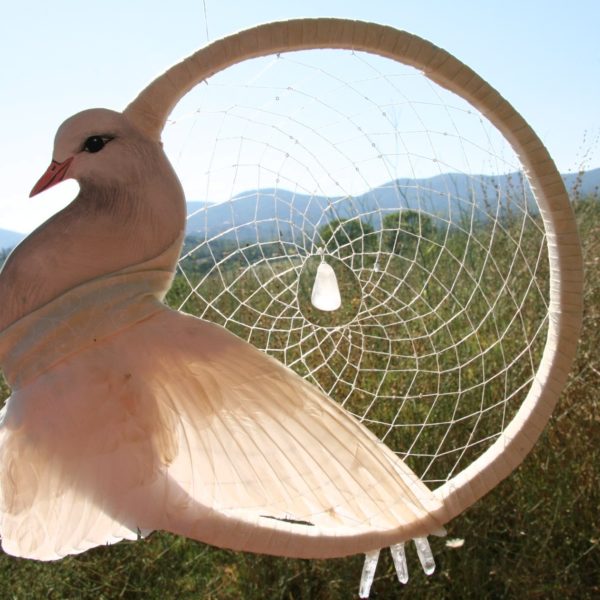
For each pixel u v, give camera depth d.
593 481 2.22
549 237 1.28
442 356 2.32
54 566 2.11
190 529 1.14
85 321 1.08
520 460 1.28
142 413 1.09
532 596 2.05
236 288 2.27
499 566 2.10
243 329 2.24
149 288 1.11
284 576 2.15
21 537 1.15
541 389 1.28
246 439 1.14
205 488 1.16
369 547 1.21
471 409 2.29
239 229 1.52
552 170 1.25
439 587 2.13
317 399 1.13
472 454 2.28
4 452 1.09
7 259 1.10
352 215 1.76
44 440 1.07
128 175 1.10
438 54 1.22
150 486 1.11
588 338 2.43
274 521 1.20
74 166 1.10
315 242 1.58
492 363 2.32
